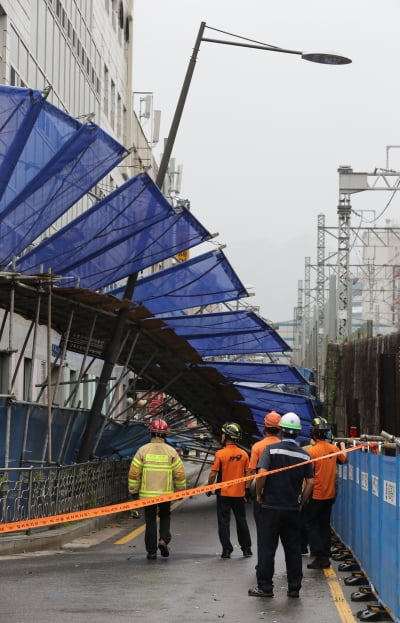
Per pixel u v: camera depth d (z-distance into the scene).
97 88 42.78
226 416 33.25
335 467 14.03
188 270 24.31
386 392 20.12
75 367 40.81
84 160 16.92
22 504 15.95
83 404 43.16
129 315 23.19
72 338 25.05
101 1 43.78
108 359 22.14
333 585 12.12
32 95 15.06
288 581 11.15
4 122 15.41
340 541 16.72
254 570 13.37
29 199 17.00
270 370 28.81
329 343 43.41
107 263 20.78
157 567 13.54
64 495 18.33
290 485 11.16
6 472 15.51
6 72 26.61
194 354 27.09
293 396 30.22
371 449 12.00
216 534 19.73
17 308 21.88
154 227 20.30
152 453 14.69
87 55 40.03
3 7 26.28
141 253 20.73
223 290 25.17
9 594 10.80
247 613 9.95
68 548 16.16
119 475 24.38
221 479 15.20
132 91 54.16
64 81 35.31
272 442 12.40
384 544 10.07
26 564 13.59
